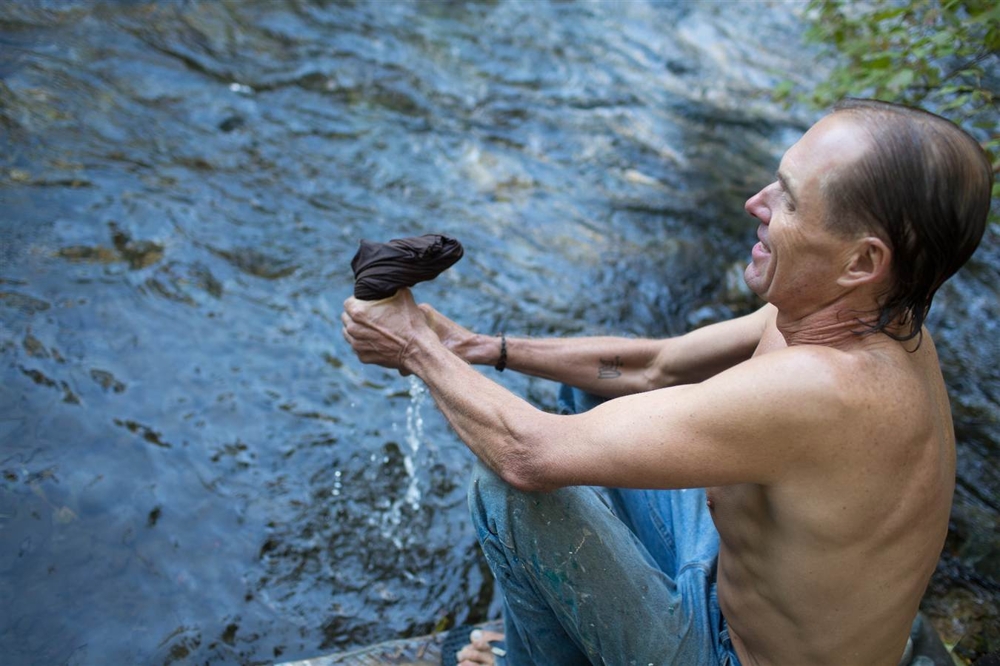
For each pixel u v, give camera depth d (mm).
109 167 4219
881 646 1562
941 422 1533
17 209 3830
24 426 2908
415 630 2553
